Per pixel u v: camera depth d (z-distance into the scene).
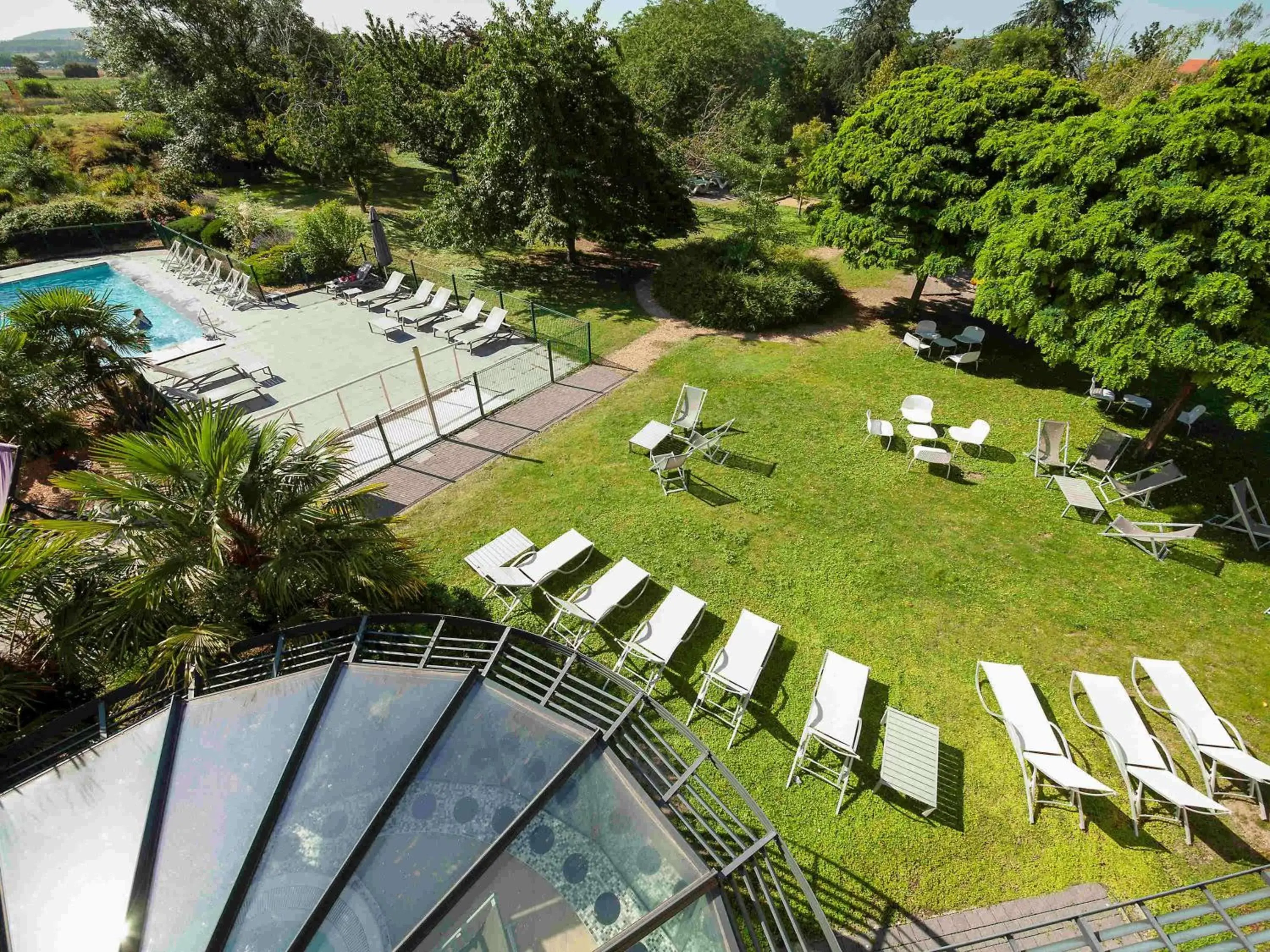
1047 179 11.95
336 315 17.75
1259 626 8.36
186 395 12.82
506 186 18.62
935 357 15.95
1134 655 7.95
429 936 3.62
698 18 44.09
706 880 3.97
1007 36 43.94
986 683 7.60
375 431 12.06
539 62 16.61
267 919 3.66
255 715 4.97
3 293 18.86
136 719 5.25
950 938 5.29
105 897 3.76
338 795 4.34
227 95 29.73
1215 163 9.31
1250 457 12.05
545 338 15.95
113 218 23.55
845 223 16.27
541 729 4.91
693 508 10.40
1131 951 3.72
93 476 5.46
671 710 7.13
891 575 9.14
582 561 9.27
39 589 5.42
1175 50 27.19
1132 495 10.56
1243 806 6.31
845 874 5.68
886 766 6.12
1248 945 3.62
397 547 6.87
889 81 39.22
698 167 26.38
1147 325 9.48
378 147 26.84
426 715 4.95
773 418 13.07
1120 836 6.04
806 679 7.57
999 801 6.32
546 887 3.95
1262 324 8.76
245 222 21.34
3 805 4.32
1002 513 10.45
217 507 5.57
